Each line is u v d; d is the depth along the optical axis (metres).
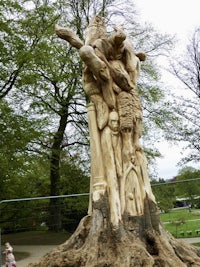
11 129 15.05
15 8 15.98
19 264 10.43
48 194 23.11
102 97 5.84
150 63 19.09
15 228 17.16
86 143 19.81
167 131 18.23
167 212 13.62
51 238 14.93
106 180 5.57
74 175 20.84
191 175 18.75
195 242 11.98
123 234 5.25
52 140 18.41
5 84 16.03
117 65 5.92
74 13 19.19
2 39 15.65
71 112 19.59
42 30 16.47
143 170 5.73
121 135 5.75
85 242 5.38
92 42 6.04
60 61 17.22
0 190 17.06
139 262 4.92
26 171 15.48
